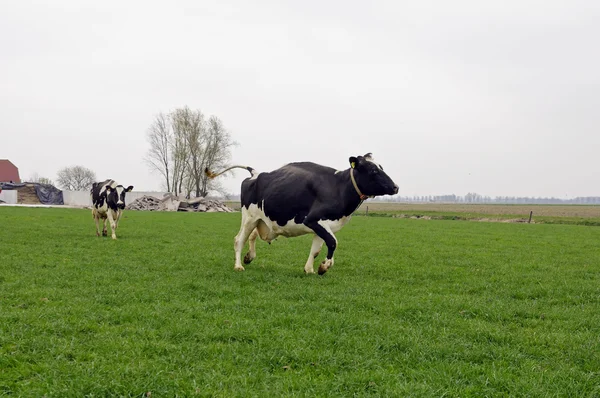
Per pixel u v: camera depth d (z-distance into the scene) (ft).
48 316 24.09
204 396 15.71
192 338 21.49
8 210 148.46
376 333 22.86
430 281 38.14
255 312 26.22
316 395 15.99
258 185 40.27
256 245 61.46
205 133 280.72
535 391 16.55
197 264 43.34
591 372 18.39
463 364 19.17
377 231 94.89
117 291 30.48
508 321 26.27
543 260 53.06
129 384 16.33
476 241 76.07
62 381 16.56
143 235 72.02
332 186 38.01
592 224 157.89
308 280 36.22
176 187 289.33
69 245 54.60
